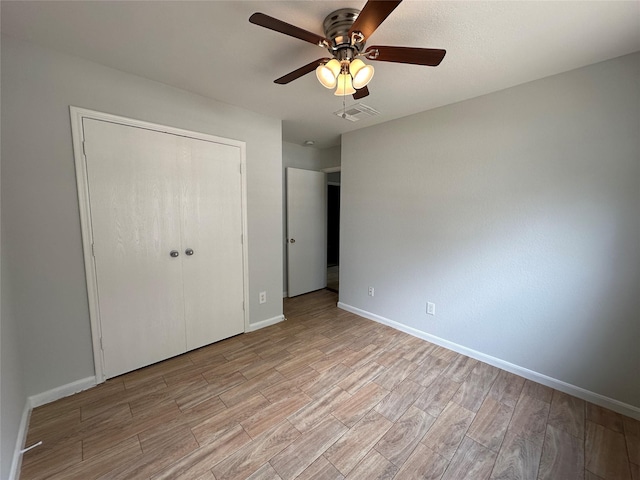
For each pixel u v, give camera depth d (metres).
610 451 1.49
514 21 1.40
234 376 2.13
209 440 1.54
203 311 2.55
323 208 4.49
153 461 1.41
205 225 2.50
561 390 1.99
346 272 3.51
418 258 2.76
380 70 1.87
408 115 2.74
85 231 1.89
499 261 2.24
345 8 1.35
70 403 1.81
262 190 2.91
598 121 1.77
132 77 2.02
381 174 3.02
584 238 1.86
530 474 1.36
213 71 1.97
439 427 1.65
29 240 1.70
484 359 2.36
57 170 1.78
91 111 1.87
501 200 2.20
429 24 1.44
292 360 2.37
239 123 2.66
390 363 2.33
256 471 1.36
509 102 2.12
